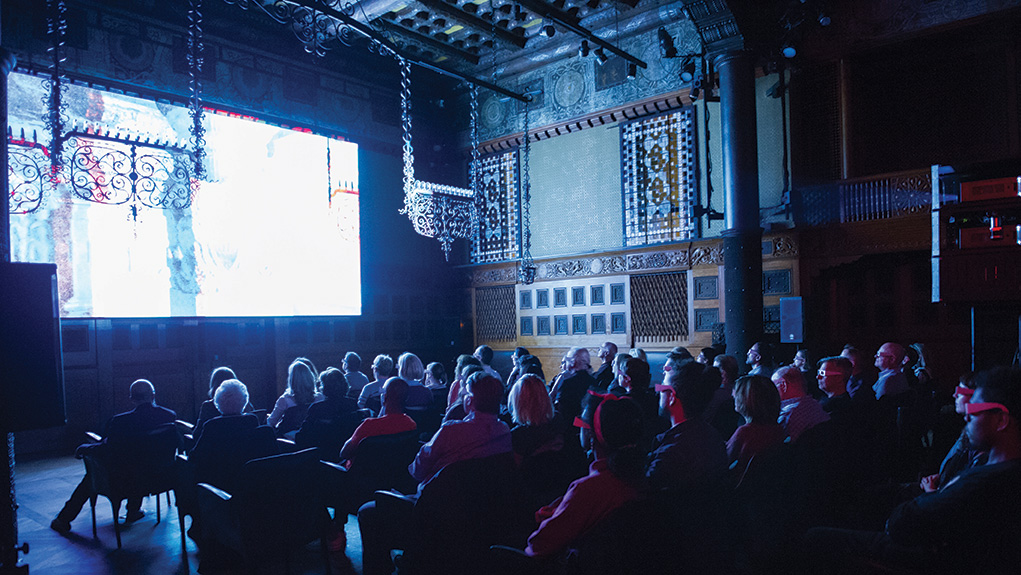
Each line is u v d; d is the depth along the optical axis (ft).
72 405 32.22
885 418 17.29
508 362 47.26
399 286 48.16
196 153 28.09
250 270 38.81
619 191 42.34
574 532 8.43
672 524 7.95
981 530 7.88
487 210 49.67
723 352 33.50
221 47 38.17
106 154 32.99
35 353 10.37
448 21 41.19
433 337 50.57
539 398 12.53
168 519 19.89
